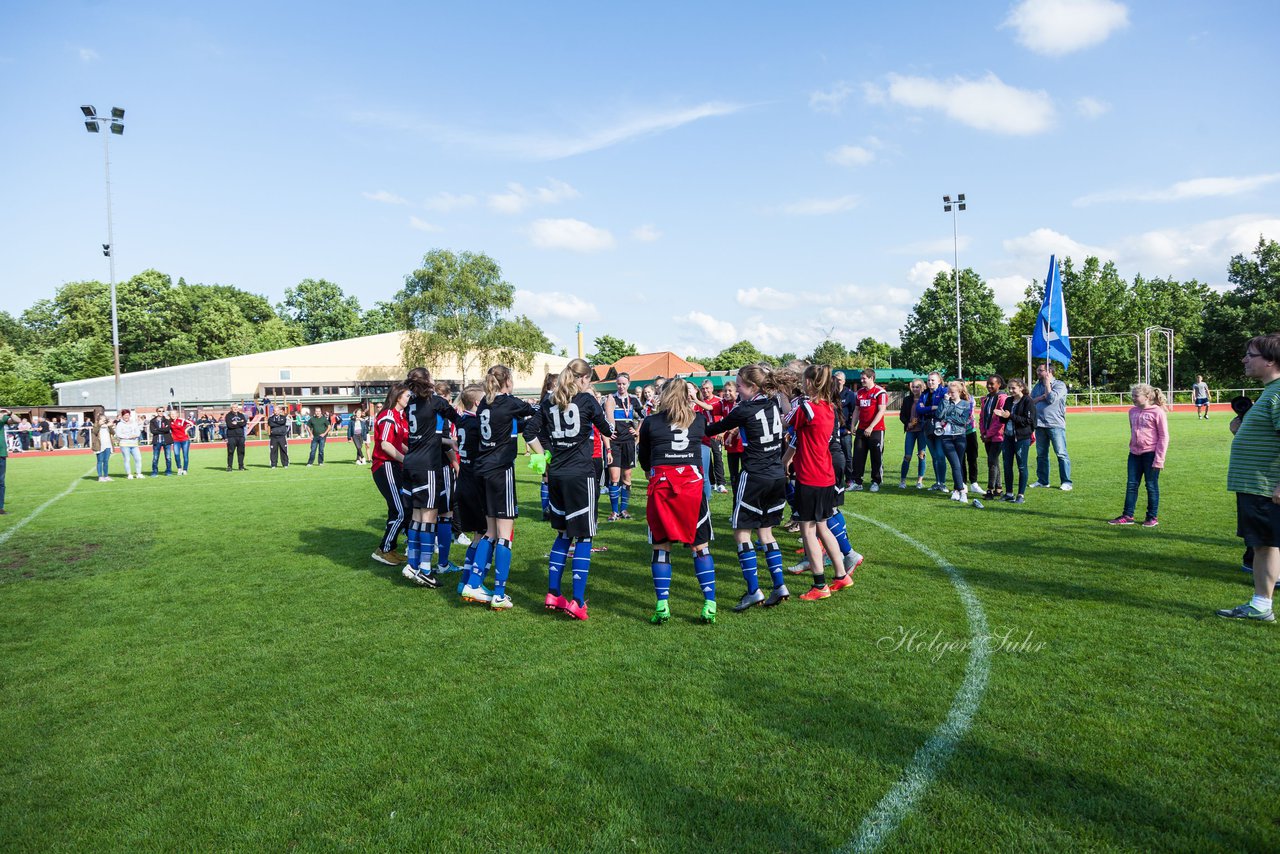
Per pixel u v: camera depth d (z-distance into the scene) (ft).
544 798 9.64
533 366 168.86
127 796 10.01
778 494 17.88
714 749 10.80
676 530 16.63
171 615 18.56
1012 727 11.18
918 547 23.93
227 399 164.04
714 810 9.27
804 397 18.63
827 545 19.02
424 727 11.79
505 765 10.52
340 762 10.76
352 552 26.21
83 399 158.30
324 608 18.94
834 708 12.03
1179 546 23.12
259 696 13.26
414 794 9.84
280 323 273.13
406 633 16.72
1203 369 170.50
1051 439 36.40
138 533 30.66
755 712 11.98
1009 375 182.80
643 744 11.01
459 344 160.35
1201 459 46.62
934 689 12.65
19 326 302.04
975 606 17.33
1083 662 13.67
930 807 9.19
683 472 16.65
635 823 9.04
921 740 10.88
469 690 13.24
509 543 18.74
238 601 19.79
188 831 9.16
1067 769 9.95
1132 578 19.45
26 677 14.44
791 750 10.71
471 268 164.04
